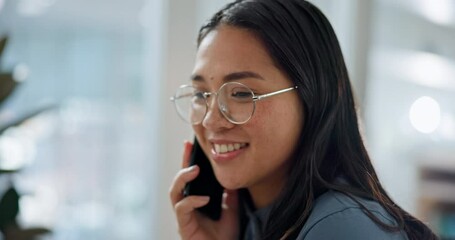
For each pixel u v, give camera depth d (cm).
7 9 189
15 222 137
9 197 135
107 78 199
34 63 193
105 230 206
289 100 82
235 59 80
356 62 196
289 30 81
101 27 196
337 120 87
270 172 87
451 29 201
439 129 204
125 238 208
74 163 201
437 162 204
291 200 85
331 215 75
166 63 186
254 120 81
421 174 204
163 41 185
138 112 201
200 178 106
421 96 203
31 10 191
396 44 199
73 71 196
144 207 206
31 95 194
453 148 204
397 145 203
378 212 78
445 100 204
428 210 203
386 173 203
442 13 200
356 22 194
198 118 89
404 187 204
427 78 202
